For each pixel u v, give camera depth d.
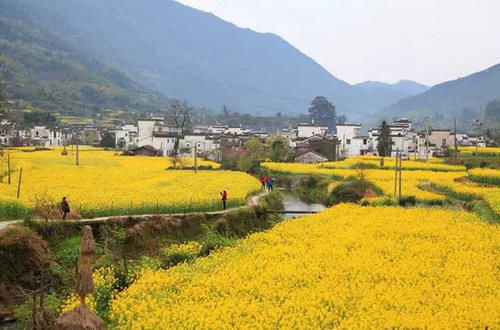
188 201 45.00
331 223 43.00
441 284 27.17
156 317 23.38
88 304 25.42
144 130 136.62
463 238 37.44
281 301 25.47
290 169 92.50
